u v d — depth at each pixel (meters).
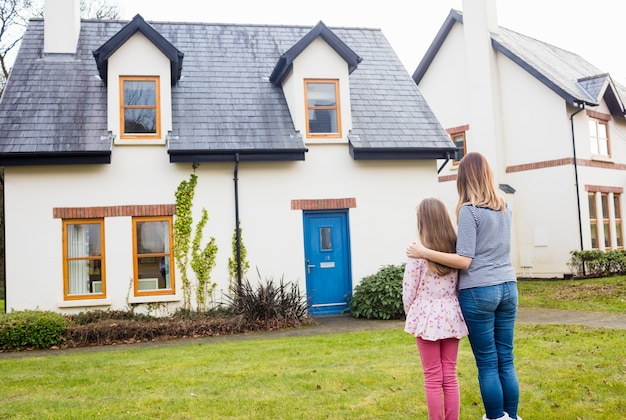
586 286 14.33
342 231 13.09
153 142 12.09
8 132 11.49
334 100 13.28
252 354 7.95
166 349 8.87
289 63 12.80
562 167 17.34
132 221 11.98
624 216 19.48
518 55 18.23
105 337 10.04
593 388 5.54
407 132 13.45
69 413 5.32
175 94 13.11
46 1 13.53
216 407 5.38
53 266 11.54
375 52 15.82
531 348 7.46
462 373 6.24
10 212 11.48
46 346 9.74
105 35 14.38
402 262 13.23
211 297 12.15
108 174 11.90
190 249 12.14
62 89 12.68
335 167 13.03
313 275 12.85
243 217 12.44
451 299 4.17
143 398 5.77
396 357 7.34
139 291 11.92
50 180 11.67
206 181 12.34
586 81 18.88
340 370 6.68
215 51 14.66
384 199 13.26
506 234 4.20
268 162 12.68
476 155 4.35
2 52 24.22
